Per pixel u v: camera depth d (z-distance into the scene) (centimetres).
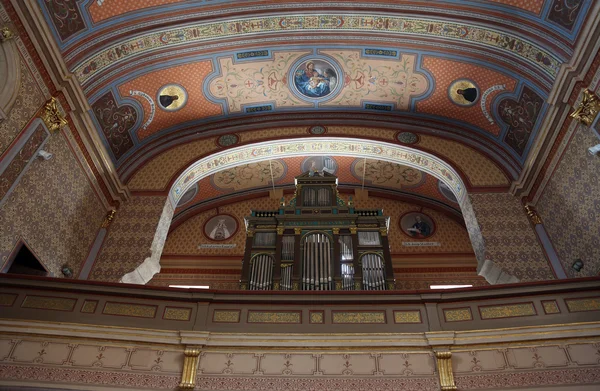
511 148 1200
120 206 1149
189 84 1240
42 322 723
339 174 1479
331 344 738
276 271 1041
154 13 1062
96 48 1020
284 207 1191
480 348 723
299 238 1109
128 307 775
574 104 932
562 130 985
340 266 1045
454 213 1473
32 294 766
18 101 828
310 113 1379
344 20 1145
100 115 1118
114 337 726
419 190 1487
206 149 1298
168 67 1180
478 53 1119
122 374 698
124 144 1226
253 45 1187
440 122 1326
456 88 1222
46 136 896
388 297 800
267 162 1426
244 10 1113
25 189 855
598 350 695
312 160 1434
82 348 714
